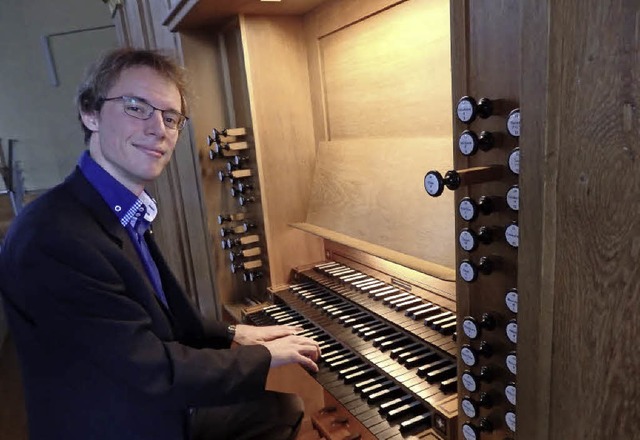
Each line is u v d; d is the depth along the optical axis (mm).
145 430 888
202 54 1845
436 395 978
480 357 792
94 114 945
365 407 1040
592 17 448
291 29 1639
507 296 685
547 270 541
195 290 2379
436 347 1094
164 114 964
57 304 786
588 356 518
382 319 1277
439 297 1271
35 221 815
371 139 1426
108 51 974
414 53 1201
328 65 1576
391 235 1228
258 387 957
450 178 667
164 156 991
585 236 494
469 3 669
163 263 1141
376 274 1559
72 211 857
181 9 1572
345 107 1526
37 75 3902
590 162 475
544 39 492
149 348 830
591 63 457
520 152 552
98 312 802
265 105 1648
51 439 882
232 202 1986
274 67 1638
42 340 845
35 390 882
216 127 1921
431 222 1112
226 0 1406
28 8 3760
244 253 1788
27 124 3975
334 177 1548
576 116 480
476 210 690
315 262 1838
